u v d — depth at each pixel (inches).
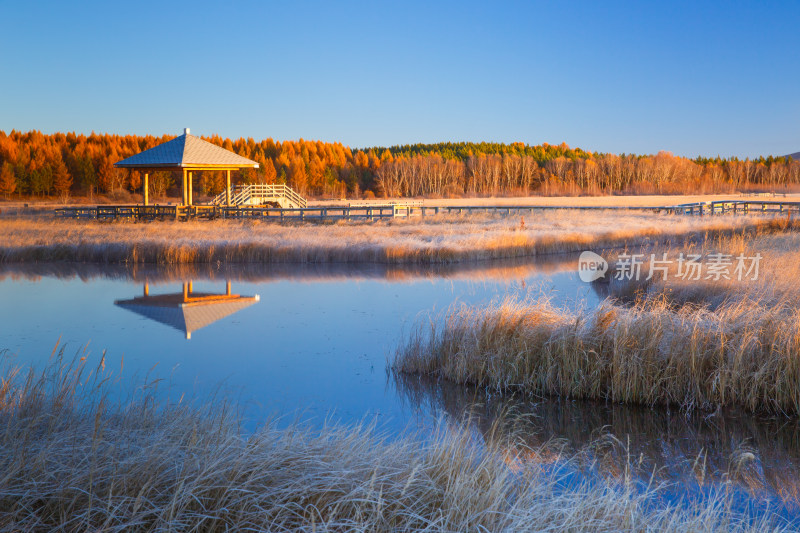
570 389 269.1
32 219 1339.8
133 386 262.2
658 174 4832.7
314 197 3909.9
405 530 118.3
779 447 212.1
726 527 136.2
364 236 944.9
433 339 313.7
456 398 265.0
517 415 244.5
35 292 547.5
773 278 401.4
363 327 399.2
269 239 872.3
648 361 261.4
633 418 242.7
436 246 783.1
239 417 220.1
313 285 588.4
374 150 6378.0
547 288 542.3
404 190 4298.7
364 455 147.5
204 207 1363.2
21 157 3356.3
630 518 128.0
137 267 730.2
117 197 3174.2
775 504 171.3
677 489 180.9
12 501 113.5
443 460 146.6
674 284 456.1
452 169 4448.8
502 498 130.8
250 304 485.1
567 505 134.6
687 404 252.1
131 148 4128.9
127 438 148.4
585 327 286.5
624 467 195.9
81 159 3422.7
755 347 256.1
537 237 898.1
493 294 516.4
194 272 686.5
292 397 258.2
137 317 436.1
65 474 123.9
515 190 4397.1
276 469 135.5
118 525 108.7
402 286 572.1
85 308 468.8
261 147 4719.5
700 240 924.0
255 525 115.6
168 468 129.6
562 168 4793.3
